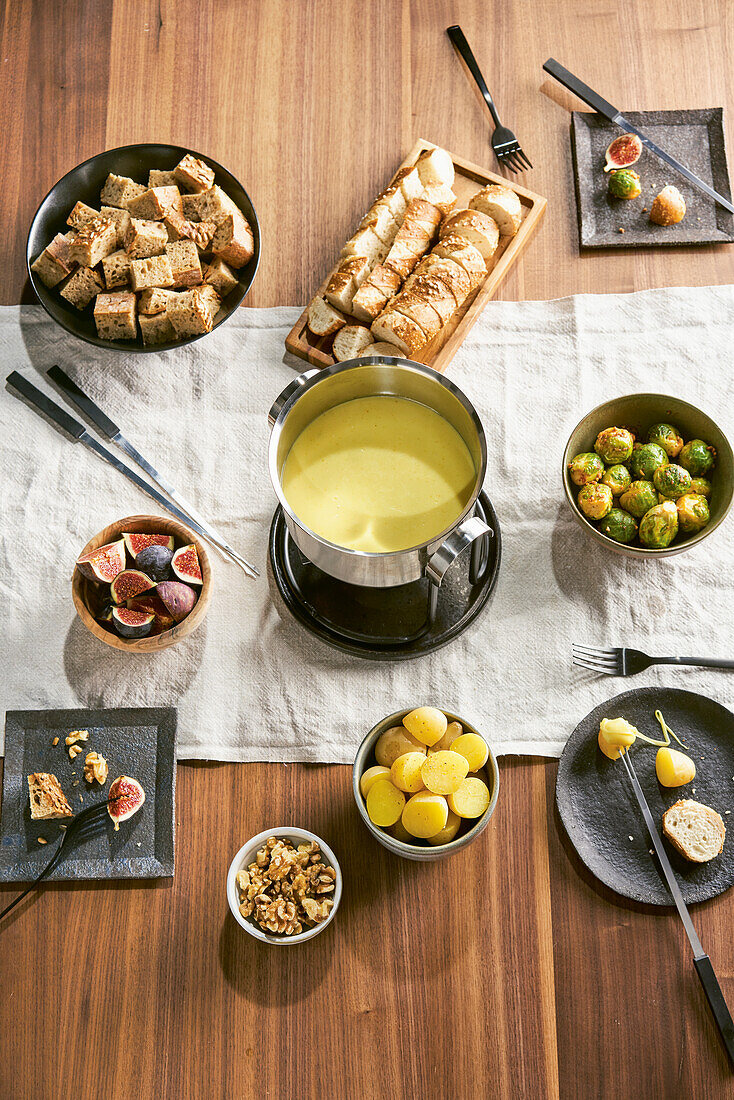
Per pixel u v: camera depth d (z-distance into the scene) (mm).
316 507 1240
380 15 1670
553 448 1440
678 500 1308
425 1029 1188
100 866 1251
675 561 1373
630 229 1526
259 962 1217
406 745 1182
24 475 1455
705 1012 1183
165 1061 1185
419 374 1195
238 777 1296
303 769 1299
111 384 1489
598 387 1467
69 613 1383
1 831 1271
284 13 1678
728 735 1273
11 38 1682
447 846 1111
